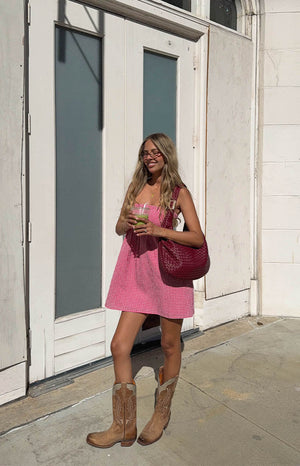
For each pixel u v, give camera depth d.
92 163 3.28
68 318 3.17
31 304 2.95
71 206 3.17
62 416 2.67
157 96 3.72
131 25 3.40
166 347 2.44
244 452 2.38
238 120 4.27
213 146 4.03
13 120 2.62
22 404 2.81
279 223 4.45
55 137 3.02
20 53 2.62
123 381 2.31
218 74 4.01
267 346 3.79
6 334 2.69
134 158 3.52
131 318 2.38
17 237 2.68
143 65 3.53
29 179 2.86
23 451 2.35
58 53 3.01
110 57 3.28
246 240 4.46
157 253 2.36
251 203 4.48
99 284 3.40
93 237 3.34
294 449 2.41
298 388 3.07
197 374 3.25
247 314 4.53
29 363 2.99
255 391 3.02
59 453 2.34
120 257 2.47
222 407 2.81
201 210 4.03
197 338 3.97
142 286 2.38
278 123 4.37
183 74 3.86
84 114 3.20
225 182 4.18
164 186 2.34
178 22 3.63
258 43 4.35
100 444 2.37
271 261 4.49
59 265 3.14
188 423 2.63
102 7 3.19
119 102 3.37
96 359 3.39
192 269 2.27
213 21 4.17
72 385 3.07
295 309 4.50
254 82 4.38
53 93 2.95
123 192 3.46
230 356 3.57
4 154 2.59
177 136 3.89
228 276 4.29
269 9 4.28
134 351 3.61
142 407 2.79
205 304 4.12
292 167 4.39
